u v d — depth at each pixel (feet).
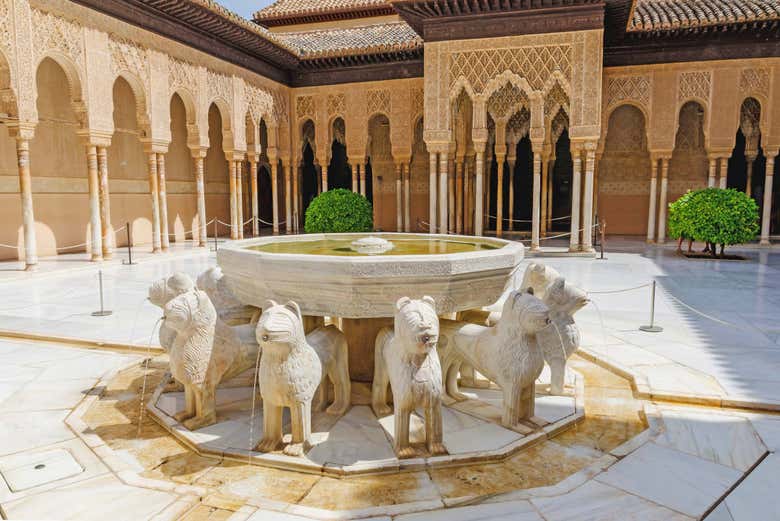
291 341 9.06
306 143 60.54
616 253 40.45
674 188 51.96
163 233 39.17
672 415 11.14
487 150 53.83
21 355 15.79
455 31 39.04
